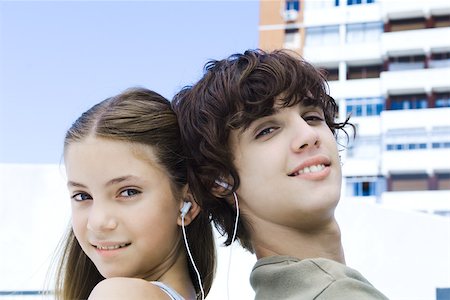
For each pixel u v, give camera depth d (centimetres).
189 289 98
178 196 93
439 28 1026
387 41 1023
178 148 95
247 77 93
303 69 95
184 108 96
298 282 86
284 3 1078
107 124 89
